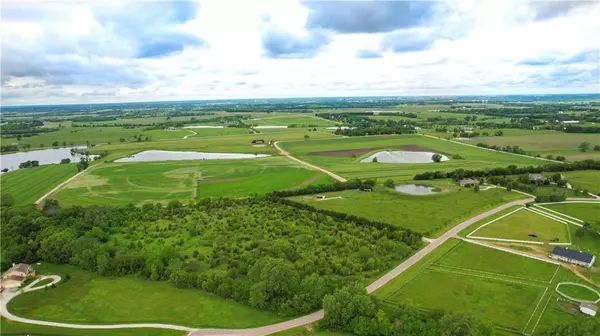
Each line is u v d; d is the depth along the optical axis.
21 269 147.12
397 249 152.38
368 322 108.06
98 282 141.38
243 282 135.12
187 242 170.12
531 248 154.88
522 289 126.44
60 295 133.75
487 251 153.38
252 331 111.50
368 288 128.50
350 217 190.62
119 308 125.06
